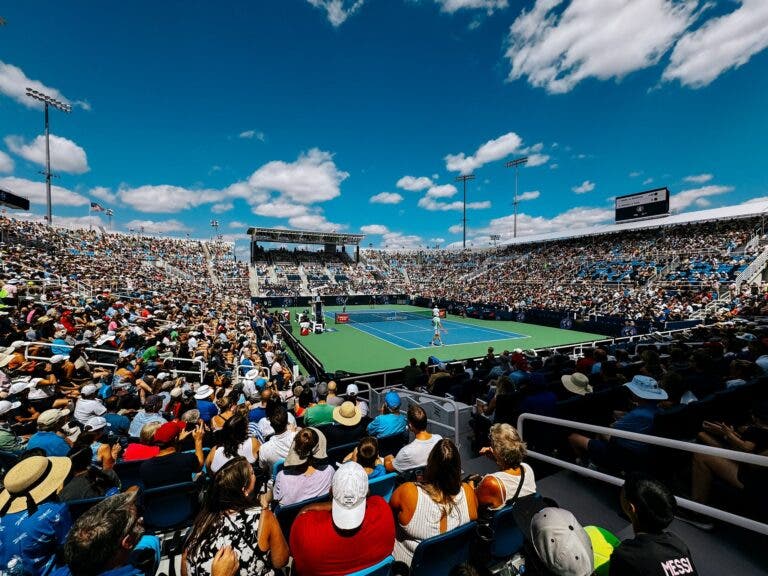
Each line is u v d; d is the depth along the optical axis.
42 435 5.12
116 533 1.98
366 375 11.66
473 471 5.23
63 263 30.17
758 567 2.85
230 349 17.50
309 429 3.62
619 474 4.16
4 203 34.56
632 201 50.97
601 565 2.35
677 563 1.78
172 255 59.56
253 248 61.75
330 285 59.28
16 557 2.67
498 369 9.34
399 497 2.81
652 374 6.13
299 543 2.40
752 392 5.16
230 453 4.22
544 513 1.85
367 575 2.39
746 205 38.81
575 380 6.21
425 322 37.50
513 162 67.19
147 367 11.62
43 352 11.09
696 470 3.59
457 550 2.67
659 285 34.47
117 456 5.64
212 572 2.25
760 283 28.62
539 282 46.44
